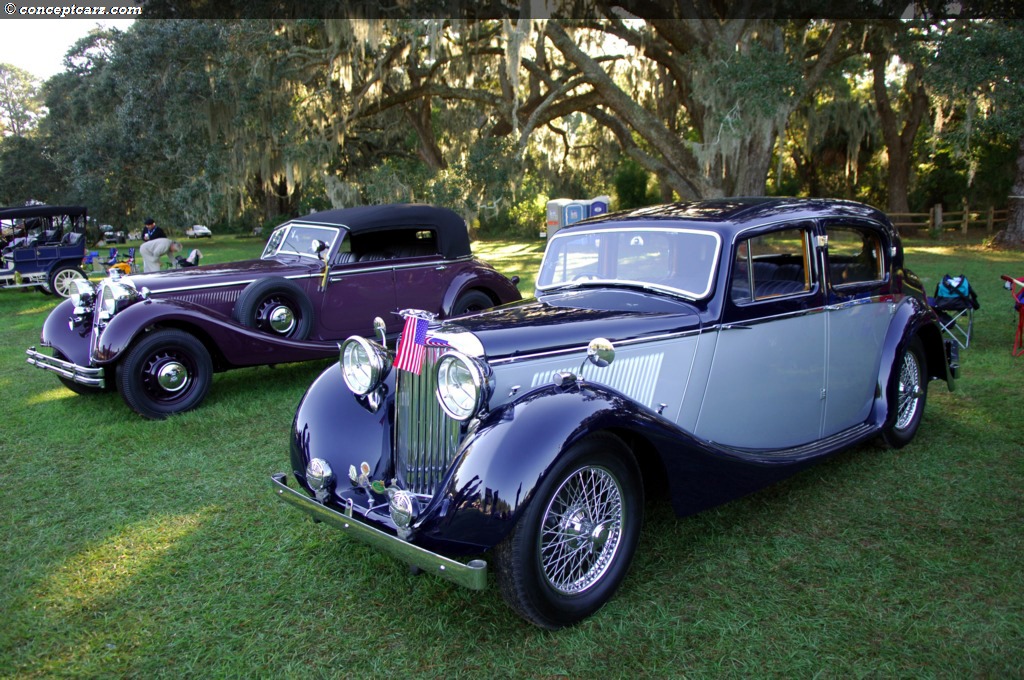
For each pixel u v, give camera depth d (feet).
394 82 65.26
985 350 23.85
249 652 9.29
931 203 89.86
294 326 22.48
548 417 9.12
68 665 9.15
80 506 14.07
